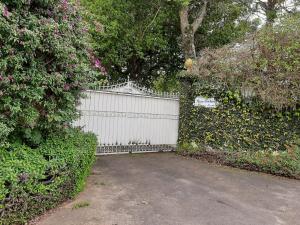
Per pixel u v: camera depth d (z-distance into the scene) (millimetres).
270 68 8117
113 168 7066
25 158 3789
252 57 8328
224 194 5418
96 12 10750
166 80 15094
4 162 3520
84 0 10789
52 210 4082
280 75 7805
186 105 9938
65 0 4559
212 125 9125
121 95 9039
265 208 4762
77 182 4863
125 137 9195
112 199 4758
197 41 13039
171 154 9562
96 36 10930
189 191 5477
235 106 8672
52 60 4367
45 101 4312
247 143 8438
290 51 7820
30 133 4215
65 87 4598
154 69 14688
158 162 8141
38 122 4359
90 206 4359
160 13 12133
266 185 6242
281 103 7688
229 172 7320
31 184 3584
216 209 4578
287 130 7891
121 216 4066
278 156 7348
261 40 8289
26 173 3480
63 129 4730
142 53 12133
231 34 13047
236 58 8586
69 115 4871
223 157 8250
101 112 8625
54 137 4754
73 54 4473
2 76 3607
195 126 9570
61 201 4348
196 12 12484
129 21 11930
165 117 10078
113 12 11281
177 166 7715
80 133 6129
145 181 6008
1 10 3459
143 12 12172
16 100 3834
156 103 9867
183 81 10133
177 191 5430
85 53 5125
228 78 8594
